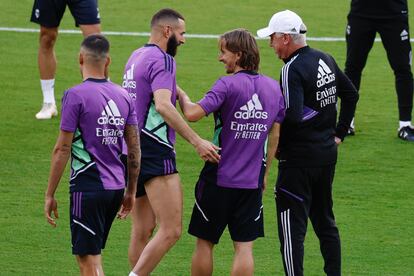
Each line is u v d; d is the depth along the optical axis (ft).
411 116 91.97
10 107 94.68
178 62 111.14
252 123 56.03
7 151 84.02
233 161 56.44
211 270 57.93
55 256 64.95
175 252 66.85
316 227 60.23
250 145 56.44
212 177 56.65
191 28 126.72
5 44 116.37
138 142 55.67
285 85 57.00
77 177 53.88
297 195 57.93
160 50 57.77
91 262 54.39
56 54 112.78
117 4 137.49
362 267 64.39
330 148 58.54
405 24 86.48
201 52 115.96
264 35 58.34
